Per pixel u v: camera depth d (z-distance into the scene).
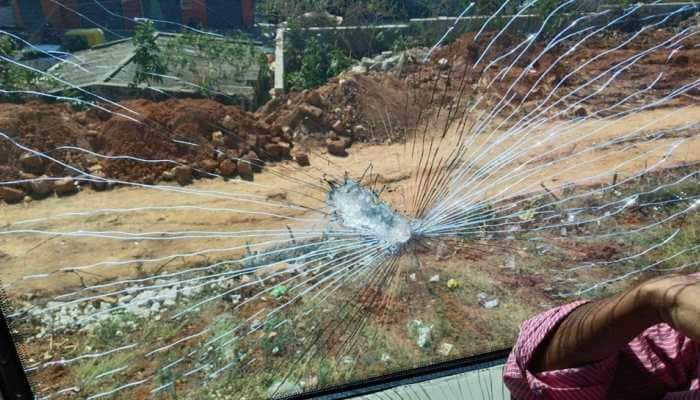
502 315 3.23
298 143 5.77
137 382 2.85
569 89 6.51
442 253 3.50
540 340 1.09
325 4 6.91
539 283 3.51
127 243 4.17
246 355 3.01
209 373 2.95
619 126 5.90
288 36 6.65
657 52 7.41
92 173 5.03
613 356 1.01
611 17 7.82
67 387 2.90
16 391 1.68
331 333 3.07
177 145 5.25
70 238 4.24
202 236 4.17
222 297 3.44
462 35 6.86
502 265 3.59
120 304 3.53
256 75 6.18
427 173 4.52
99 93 5.23
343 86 6.17
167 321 3.31
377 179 4.73
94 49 4.84
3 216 4.53
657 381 1.05
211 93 5.81
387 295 3.23
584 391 1.02
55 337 3.23
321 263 3.33
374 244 3.33
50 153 5.00
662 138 5.68
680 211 4.33
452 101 6.00
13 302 3.50
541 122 5.84
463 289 3.31
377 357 2.95
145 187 4.97
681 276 0.87
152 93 5.46
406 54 6.61
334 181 4.36
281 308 3.23
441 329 3.10
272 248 3.75
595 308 1.00
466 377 2.45
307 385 2.80
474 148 5.18
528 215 4.10
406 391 2.40
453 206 3.85
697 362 1.01
